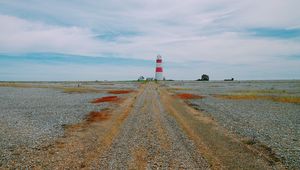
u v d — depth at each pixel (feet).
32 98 157.38
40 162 41.78
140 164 40.37
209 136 58.44
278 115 91.61
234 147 50.01
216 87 316.19
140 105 117.29
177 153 45.80
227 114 92.63
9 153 46.55
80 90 240.94
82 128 67.77
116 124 71.92
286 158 44.04
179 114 90.89
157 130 64.03
